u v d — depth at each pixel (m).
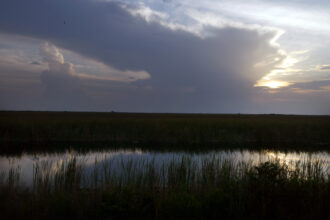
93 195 5.42
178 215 4.72
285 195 4.89
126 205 4.80
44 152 13.70
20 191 6.07
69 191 5.79
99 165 9.52
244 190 5.30
